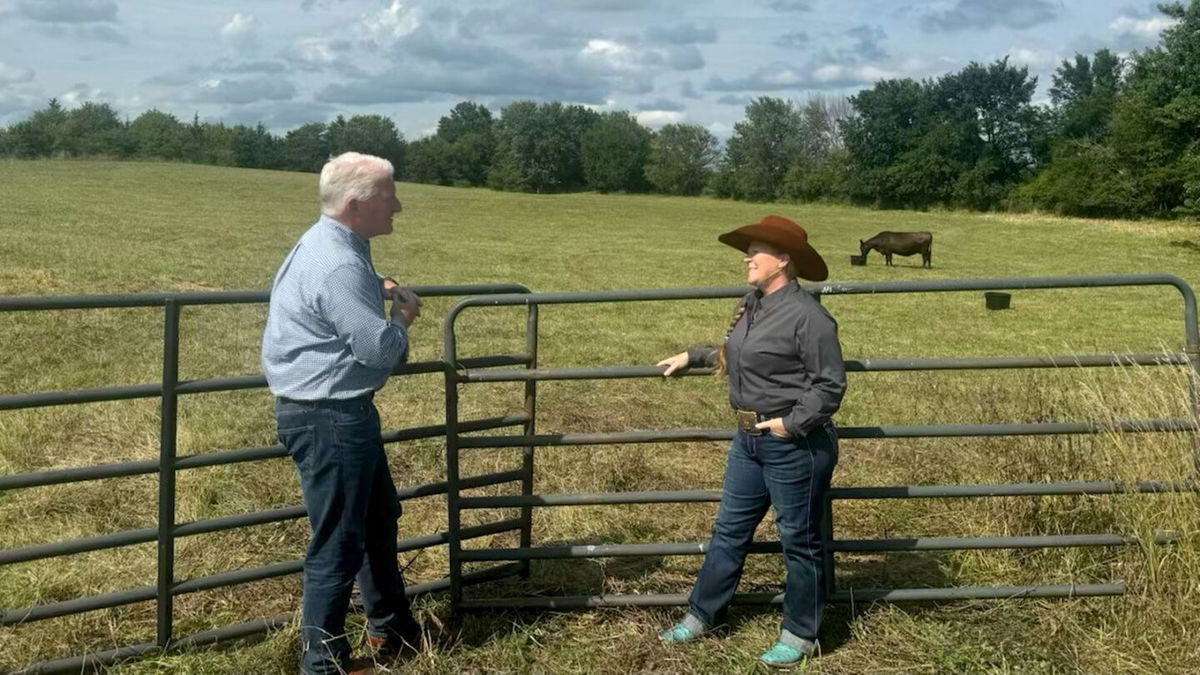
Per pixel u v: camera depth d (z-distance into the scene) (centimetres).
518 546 528
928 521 563
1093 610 425
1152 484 423
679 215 4881
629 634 414
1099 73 8306
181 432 708
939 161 6812
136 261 1911
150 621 419
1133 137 4853
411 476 652
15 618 363
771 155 8244
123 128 9138
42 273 1602
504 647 402
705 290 421
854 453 712
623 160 9650
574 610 432
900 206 7106
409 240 2984
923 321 1672
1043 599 431
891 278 2536
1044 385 640
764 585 466
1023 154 7031
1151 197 4791
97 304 361
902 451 708
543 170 9944
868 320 1670
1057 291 2161
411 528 557
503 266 2412
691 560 493
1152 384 436
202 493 584
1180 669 384
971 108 6981
